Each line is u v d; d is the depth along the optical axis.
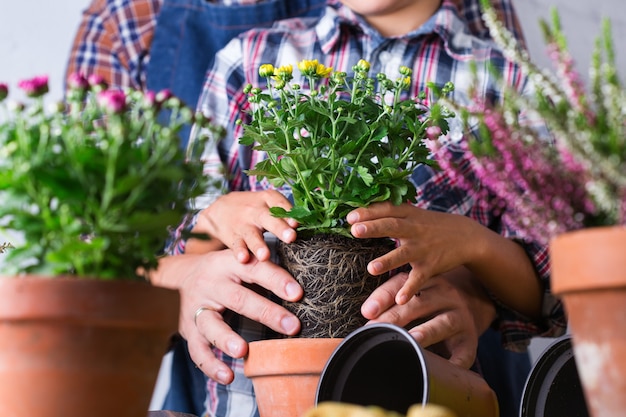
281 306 1.13
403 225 1.11
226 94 1.62
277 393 1.03
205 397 1.55
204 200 1.48
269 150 1.12
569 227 0.71
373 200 1.10
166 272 1.37
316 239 1.10
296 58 1.61
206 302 1.22
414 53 1.58
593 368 0.66
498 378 1.60
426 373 0.81
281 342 1.02
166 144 0.74
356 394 0.91
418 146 1.14
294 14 1.94
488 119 0.74
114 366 0.72
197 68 1.91
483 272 1.31
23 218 0.74
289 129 1.12
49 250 0.76
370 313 1.09
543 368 0.92
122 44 2.06
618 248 0.63
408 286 1.11
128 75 2.07
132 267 0.78
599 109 0.69
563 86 0.73
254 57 1.62
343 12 1.60
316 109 1.10
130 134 0.76
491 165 0.73
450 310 1.18
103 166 0.72
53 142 0.74
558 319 1.40
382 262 1.09
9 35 2.29
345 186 1.10
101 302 0.70
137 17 2.06
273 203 1.24
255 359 1.05
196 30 1.94
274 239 1.36
